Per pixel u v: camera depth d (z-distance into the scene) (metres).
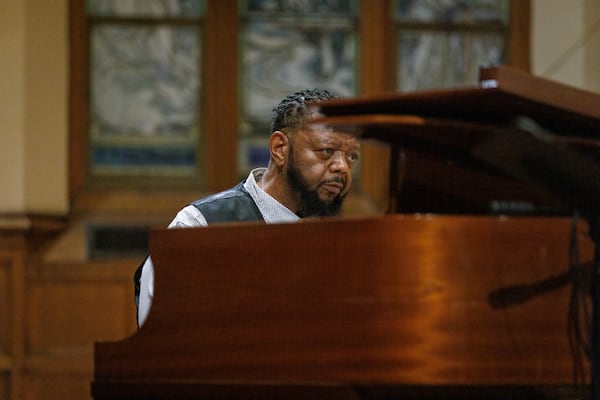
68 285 17.09
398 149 7.13
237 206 8.61
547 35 19.19
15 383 16.92
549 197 6.85
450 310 6.22
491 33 19.16
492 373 6.25
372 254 6.31
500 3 19.23
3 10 17.55
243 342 6.68
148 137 18.50
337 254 6.41
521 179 6.71
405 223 6.27
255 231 6.70
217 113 18.55
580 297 6.45
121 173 18.39
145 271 8.10
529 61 19.17
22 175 17.42
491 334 6.27
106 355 7.16
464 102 6.08
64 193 18.02
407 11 18.98
